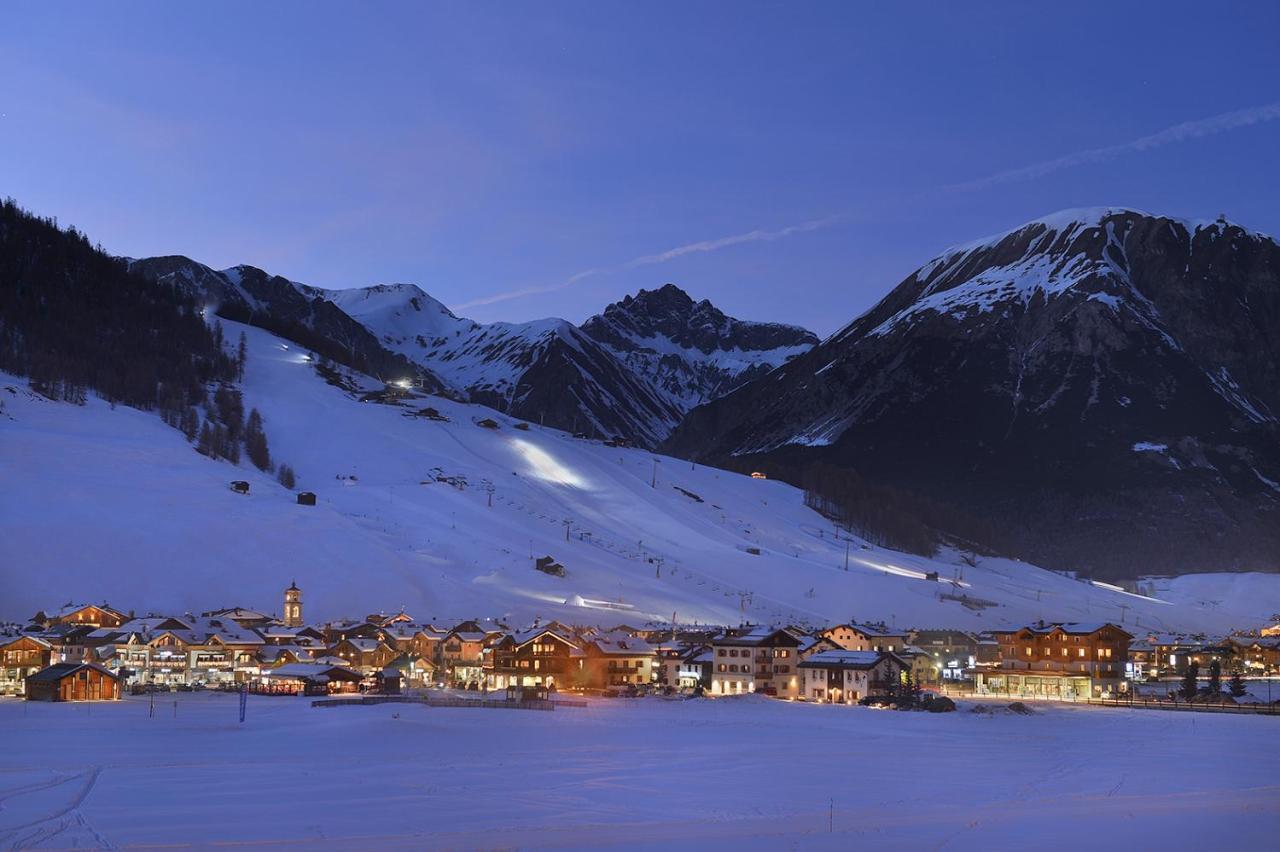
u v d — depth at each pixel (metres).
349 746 97.81
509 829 63.78
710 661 172.25
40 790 72.44
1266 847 62.66
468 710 132.00
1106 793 80.00
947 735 117.50
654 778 82.75
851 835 64.00
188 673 174.38
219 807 68.50
